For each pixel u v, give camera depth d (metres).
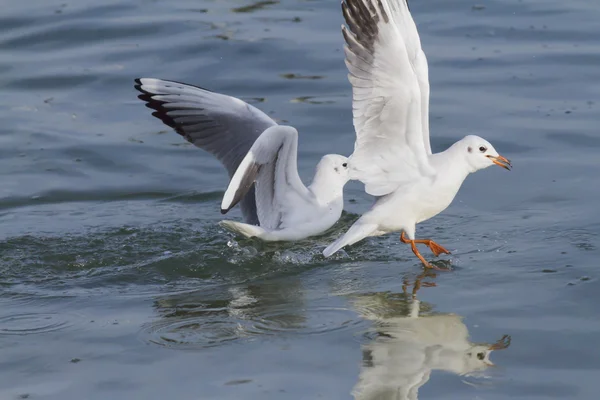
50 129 16.52
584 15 20.22
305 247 12.63
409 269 11.57
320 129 16.17
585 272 10.98
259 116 13.70
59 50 19.45
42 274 11.73
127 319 10.20
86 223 13.47
